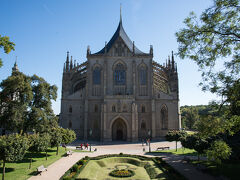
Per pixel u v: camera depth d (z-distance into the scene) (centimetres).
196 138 3862
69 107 8619
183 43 2541
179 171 3278
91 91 8700
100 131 8269
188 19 2538
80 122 8525
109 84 8712
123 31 10038
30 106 5525
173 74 9044
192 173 3155
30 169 3297
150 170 3391
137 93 8669
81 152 5259
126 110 8031
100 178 3048
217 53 2434
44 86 5853
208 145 3703
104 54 8869
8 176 2875
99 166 3822
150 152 5241
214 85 2319
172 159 4288
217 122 2220
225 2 2175
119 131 8538
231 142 3869
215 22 2333
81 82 9575
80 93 8731
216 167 3366
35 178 2845
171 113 8594
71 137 5397
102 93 8675
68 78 9006
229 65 2294
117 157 4369
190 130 13800
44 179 2806
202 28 2453
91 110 8550
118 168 3659
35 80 5841
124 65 8881
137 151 5475
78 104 8644
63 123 8456
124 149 5872
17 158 2917
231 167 3306
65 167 3525
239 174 2914
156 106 8588
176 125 8506
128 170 3466
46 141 3891
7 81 4912
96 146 6562
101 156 4400
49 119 5794
